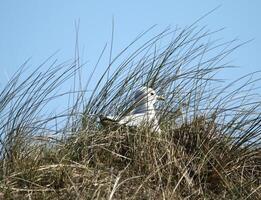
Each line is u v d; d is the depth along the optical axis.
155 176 13.80
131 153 14.59
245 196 13.95
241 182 14.29
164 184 13.72
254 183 14.66
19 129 14.21
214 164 14.68
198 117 15.80
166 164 13.84
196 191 13.62
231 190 14.01
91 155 14.49
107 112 15.62
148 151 14.41
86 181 12.98
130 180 13.42
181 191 13.61
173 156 14.34
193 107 15.95
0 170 13.28
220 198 13.79
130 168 14.11
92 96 15.67
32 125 14.48
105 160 14.42
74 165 13.46
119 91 15.78
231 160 14.92
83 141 14.58
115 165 14.34
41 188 12.84
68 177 13.01
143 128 15.06
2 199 12.23
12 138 13.98
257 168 15.21
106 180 13.04
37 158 13.76
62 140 14.80
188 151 15.12
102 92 15.73
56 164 13.53
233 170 14.70
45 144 14.48
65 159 13.84
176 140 15.41
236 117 15.68
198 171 14.20
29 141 14.36
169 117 15.80
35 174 13.19
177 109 15.88
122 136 15.01
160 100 15.97
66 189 12.73
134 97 15.79
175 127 15.82
